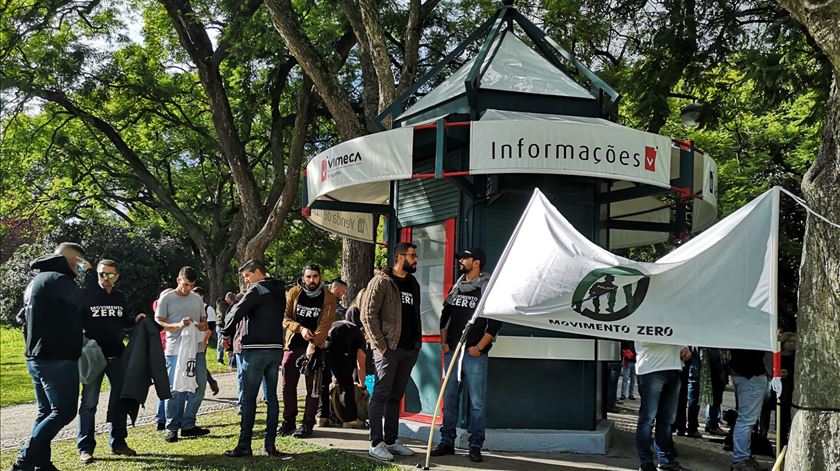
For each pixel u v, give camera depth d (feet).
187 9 68.64
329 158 28.81
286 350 28.91
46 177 97.19
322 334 28.32
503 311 21.44
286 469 22.29
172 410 27.63
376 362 24.03
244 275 24.89
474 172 24.18
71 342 21.79
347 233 38.78
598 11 49.03
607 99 29.81
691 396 34.27
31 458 21.42
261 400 42.14
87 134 95.30
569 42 58.13
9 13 71.56
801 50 35.12
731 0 41.42
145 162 103.50
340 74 77.56
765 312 18.76
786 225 59.52
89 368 23.91
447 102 29.50
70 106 83.15
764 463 27.99
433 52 69.21
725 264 19.33
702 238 19.84
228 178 102.37
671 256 20.13
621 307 20.13
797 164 57.11
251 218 70.59
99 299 22.29
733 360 25.41
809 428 16.81
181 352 27.99
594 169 24.11
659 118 44.04
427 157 29.53
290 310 28.60
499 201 27.22
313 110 69.15
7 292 111.45
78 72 79.56
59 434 31.91
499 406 26.81
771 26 35.17
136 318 25.27
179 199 108.06
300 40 45.16
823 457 16.53
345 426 30.53
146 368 24.75
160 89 89.66
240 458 23.98
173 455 24.73
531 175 27.53
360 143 26.99
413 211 30.68
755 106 38.50
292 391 28.91
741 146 60.29
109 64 83.97
